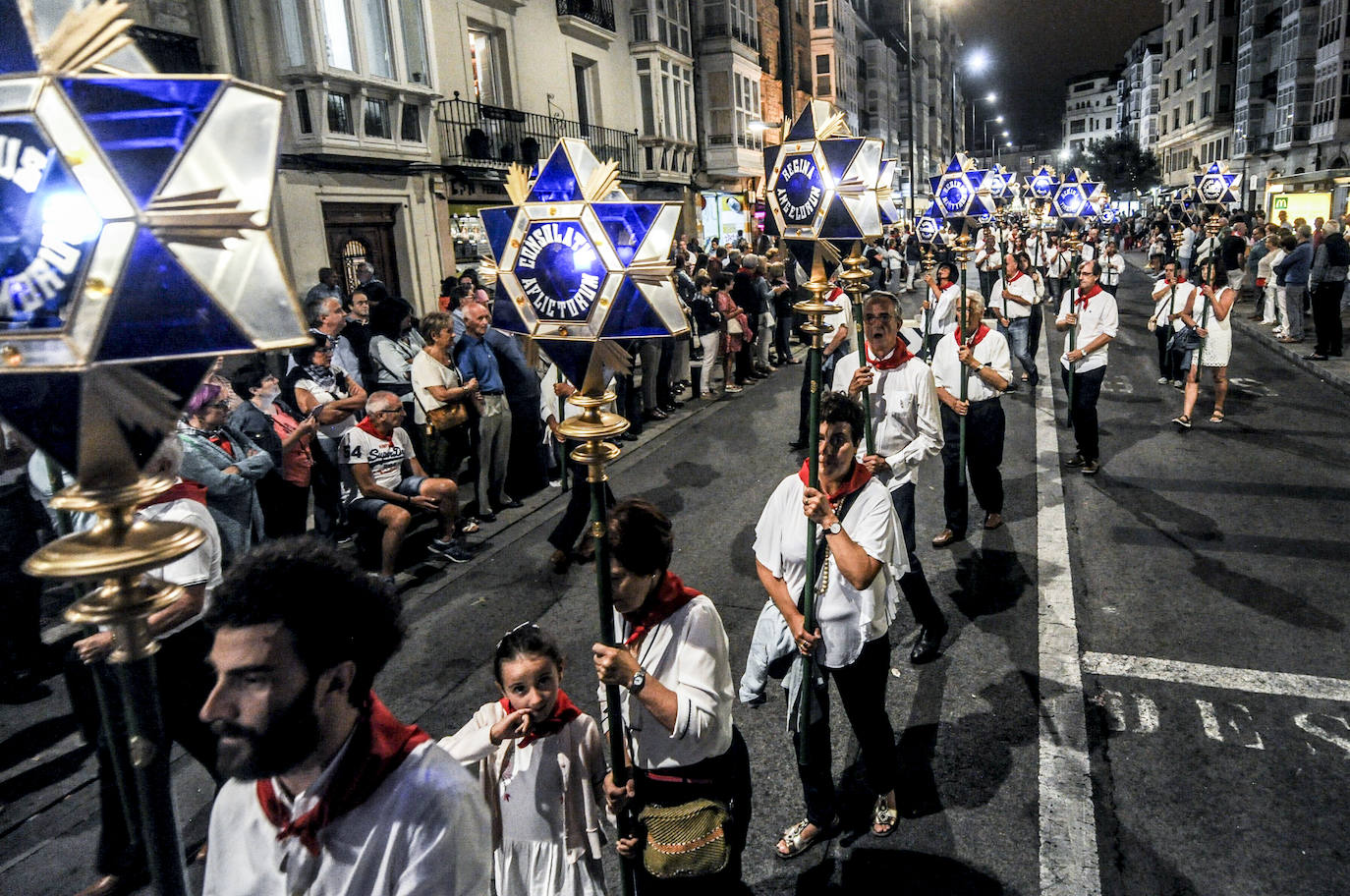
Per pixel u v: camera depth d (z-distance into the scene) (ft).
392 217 49.34
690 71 84.94
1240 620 17.29
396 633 4.59
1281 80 136.26
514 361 26.86
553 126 63.31
